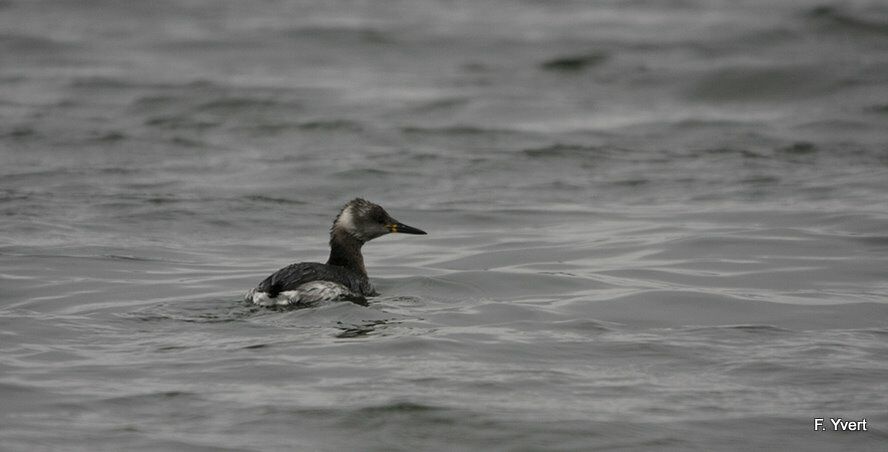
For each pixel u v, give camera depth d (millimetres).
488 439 9836
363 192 21172
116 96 29219
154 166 22875
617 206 20109
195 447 9531
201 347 11938
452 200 20594
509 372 11281
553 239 17859
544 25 39469
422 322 13008
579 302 14117
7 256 16281
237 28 38750
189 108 28109
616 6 43406
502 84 31547
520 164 23391
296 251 17281
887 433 9953
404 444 9742
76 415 10102
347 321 12984
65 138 24969
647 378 11203
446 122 27328
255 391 10727
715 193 20875
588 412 10352
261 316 13188
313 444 9680
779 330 12844
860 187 20969
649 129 26578
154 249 17109
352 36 37375
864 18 37094
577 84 31688
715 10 41688
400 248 17547
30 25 38500
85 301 13992
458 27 39125
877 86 30391
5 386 10695
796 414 10336
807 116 27703
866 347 12156
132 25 39156
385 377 11086
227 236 18141
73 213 19156
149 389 10727
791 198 20281
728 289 14734
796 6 41719
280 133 26000
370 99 29469
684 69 32250
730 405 10539
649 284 15031
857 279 15156
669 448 9688
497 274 15547
